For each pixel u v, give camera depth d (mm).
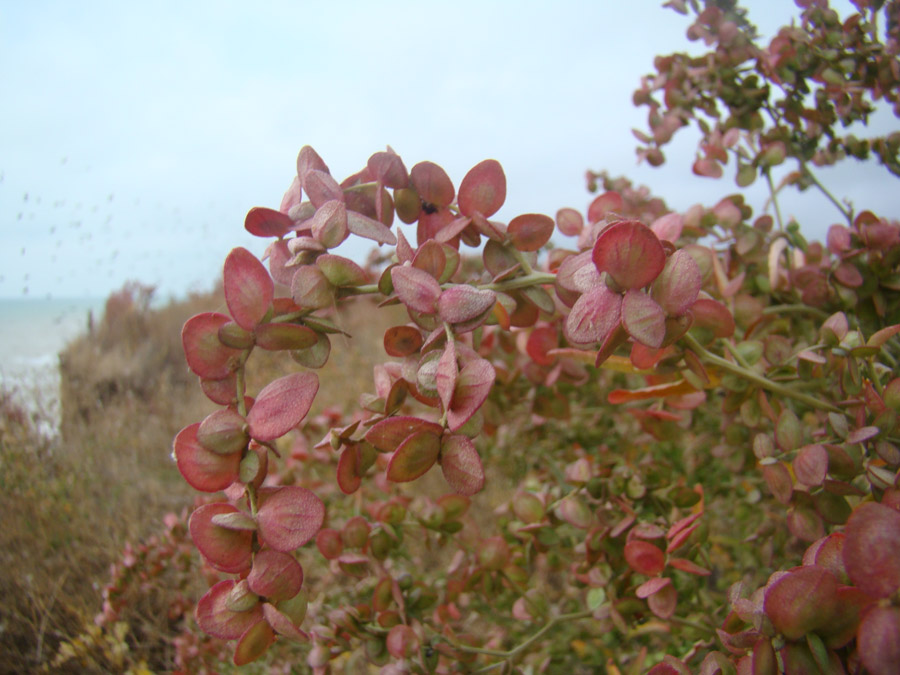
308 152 133
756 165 234
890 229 177
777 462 140
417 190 135
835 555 100
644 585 163
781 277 214
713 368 159
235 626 100
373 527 204
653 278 104
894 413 132
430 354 104
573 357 161
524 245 135
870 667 82
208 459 100
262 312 106
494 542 202
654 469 203
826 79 221
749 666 103
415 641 170
